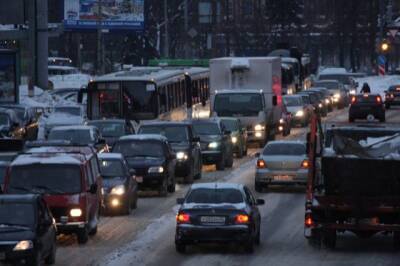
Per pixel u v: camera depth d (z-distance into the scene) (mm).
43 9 161000
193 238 48469
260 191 74312
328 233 49844
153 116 97250
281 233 55562
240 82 112188
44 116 117062
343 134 53969
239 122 102562
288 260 47094
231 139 94438
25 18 163375
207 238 48375
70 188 52406
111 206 62688
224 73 112500
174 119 104875
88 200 52906
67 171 52906
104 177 63688
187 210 48750
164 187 72188
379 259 47312
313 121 51219
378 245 51812
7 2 162625
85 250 50188
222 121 100000
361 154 51250
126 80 97438
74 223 51656
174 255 48688
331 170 49844
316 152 51062
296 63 164250
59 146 58812
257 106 108125
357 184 49750
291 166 72938
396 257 47938
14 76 125875
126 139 74312
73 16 198625
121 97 97375
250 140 108688
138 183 71625
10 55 125688
